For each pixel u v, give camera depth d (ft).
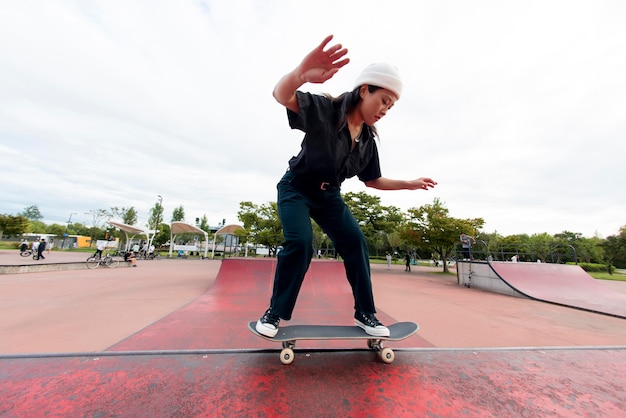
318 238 75.46
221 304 14.12
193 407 2.83
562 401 3.26
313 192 4.49
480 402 3.15
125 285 21.27
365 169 5.67
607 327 13.73
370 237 61.62
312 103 4.04
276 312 4.08
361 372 3.75
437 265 74.95
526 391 3.45
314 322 11.06
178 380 3.35
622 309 18.17
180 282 23.61
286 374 3.60
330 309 13.67
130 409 2.75
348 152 4.50
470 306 18.49
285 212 4.32
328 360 4.09
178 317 11.14
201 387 3.21
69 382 3.22
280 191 4.64
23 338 8.77
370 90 4.19
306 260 4.14
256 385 3.30
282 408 2.87
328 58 3.33
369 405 2.99
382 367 3.93
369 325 4.35
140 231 62.54
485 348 4.80
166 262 54.95
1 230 96.73
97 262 36.88
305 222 4.21
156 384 3.24
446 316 14.73
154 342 7.94
